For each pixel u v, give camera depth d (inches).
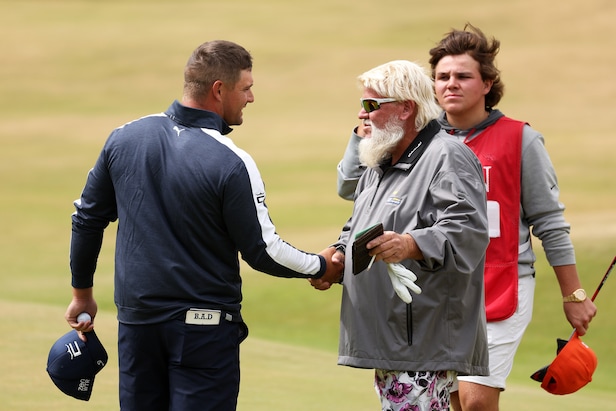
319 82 5167.3
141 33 6235.2
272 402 855.7
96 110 4736.7
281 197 3002.0
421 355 550.9
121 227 538.0
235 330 541.0
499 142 688.4
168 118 542.3
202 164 522.3
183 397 526.6
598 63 5251.0
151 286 524.7
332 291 1782.7
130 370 540.7
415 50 5634.8
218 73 539.2
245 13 6747.1
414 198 557.9
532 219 695.7
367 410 835.4
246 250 530.3
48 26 6441.9
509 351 682.8
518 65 5265.8
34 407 780.0
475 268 549.6
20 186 3272.6
